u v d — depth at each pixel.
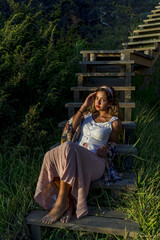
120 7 8.98
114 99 2.69
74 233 2.37
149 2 9.49
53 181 2.47
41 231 2.40
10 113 3.25
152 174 2.82
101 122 2.68
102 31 7.68
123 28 7.88
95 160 2.44
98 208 2.50
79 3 7.87
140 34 6.60
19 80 3.24
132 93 5.52
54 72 4.11
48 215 2.28
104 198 2.65
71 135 2.75
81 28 7.22
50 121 3.75
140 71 5.46
